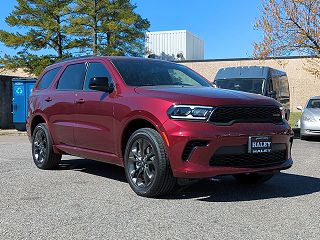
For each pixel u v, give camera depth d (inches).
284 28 849.5
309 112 587.5
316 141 572.1
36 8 1347.2
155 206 201.5
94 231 166.2
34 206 203.0
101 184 252.1
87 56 286.7
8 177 275.7
